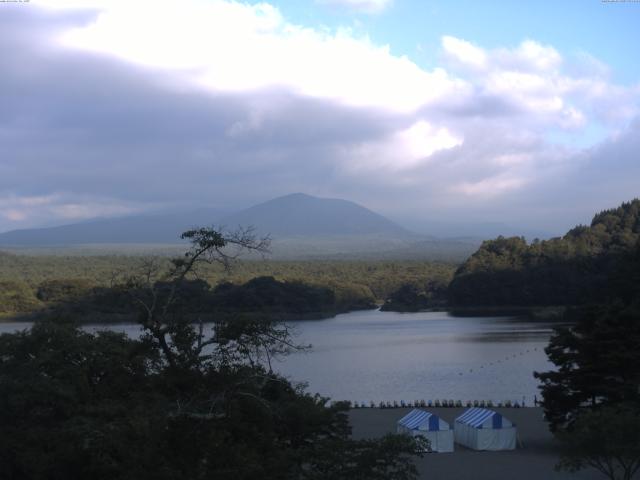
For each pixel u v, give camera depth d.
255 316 29.77
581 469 44.88
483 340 149.50
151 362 37.56
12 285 199.00
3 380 34.81
